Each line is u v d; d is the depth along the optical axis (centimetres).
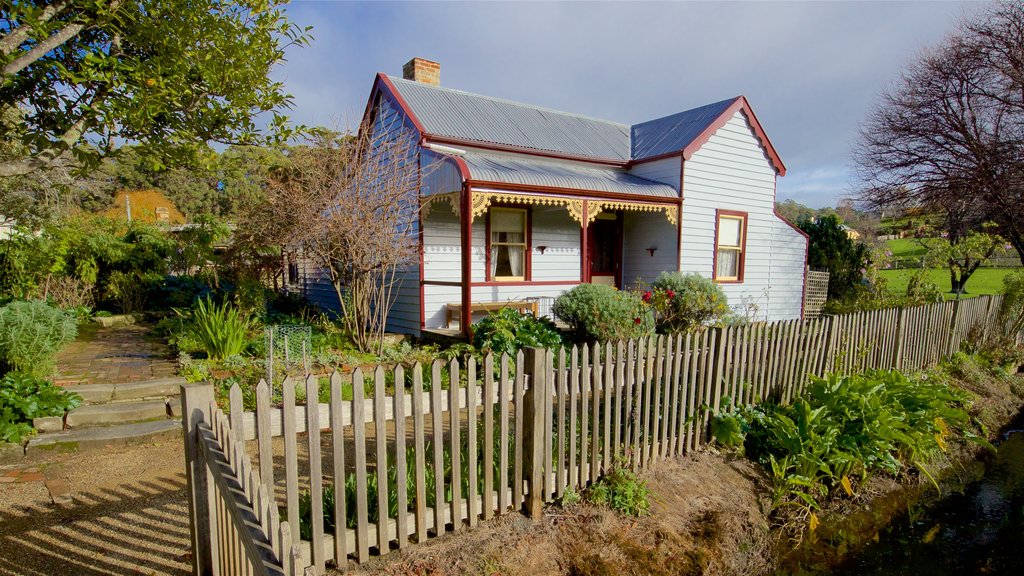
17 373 520
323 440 535
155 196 3073
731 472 543
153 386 602
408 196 1005
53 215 1156
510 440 443
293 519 279
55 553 323
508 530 380
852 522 533
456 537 360
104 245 1167
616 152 1347
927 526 545
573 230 1284
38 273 1037
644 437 493
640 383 482
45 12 391
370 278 963
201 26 436
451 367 345
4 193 1002
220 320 767
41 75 419
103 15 402
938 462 678
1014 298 1167
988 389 931
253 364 718
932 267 1478
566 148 1242
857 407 603
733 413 576
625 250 1389
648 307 945
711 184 1284
